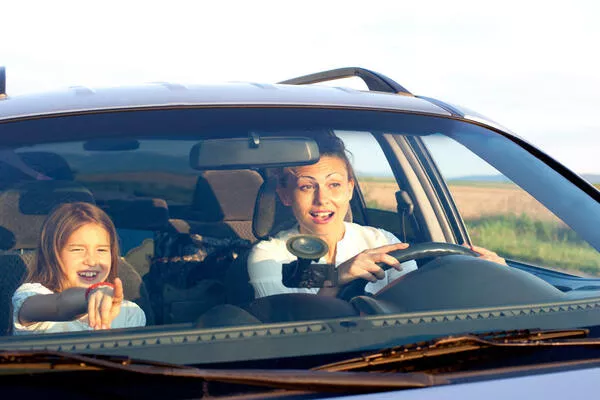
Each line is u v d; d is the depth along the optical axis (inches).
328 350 72.3
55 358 64.5
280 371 66.6
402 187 113.2
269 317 80.5
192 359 69.7
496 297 85.6
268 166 93.4
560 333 75.2
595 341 73.7
